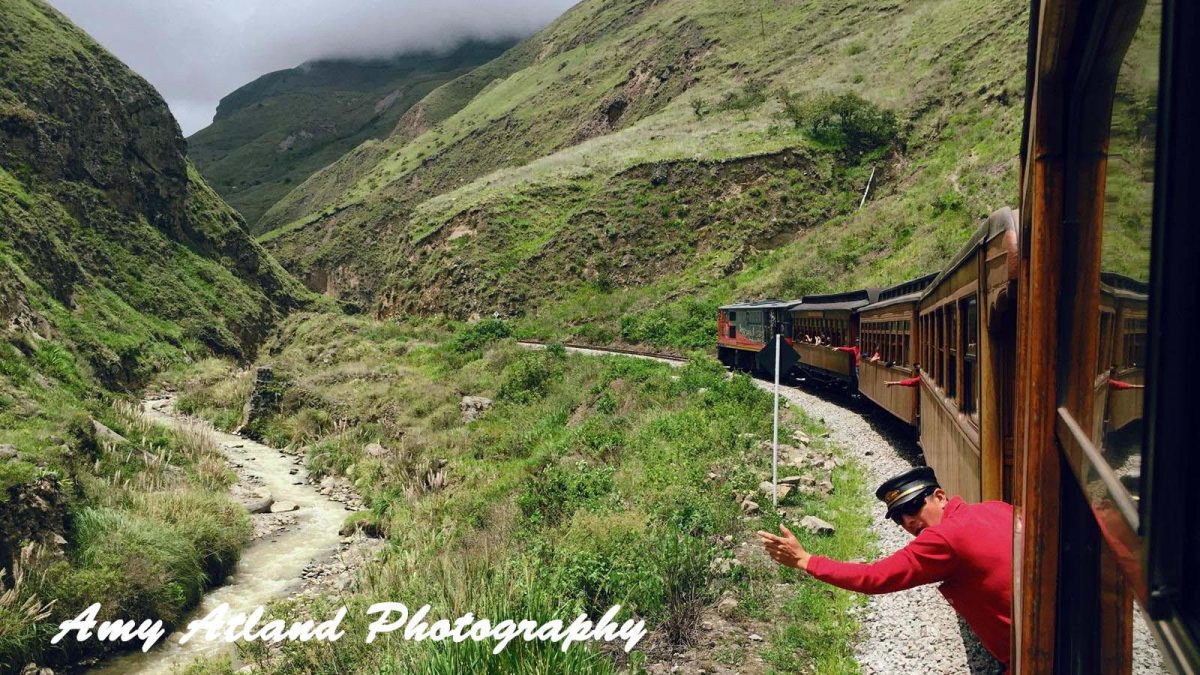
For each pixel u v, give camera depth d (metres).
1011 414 7.12
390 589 11.04
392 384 35.56
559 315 57.19
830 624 8.17
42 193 58.81
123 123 69.62
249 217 189.12
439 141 143.00
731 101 82.69
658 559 9.38
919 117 60.94
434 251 71.75
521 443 24.17
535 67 166.62
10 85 61.81
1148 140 1.56
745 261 55.94
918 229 43.06
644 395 23.95
